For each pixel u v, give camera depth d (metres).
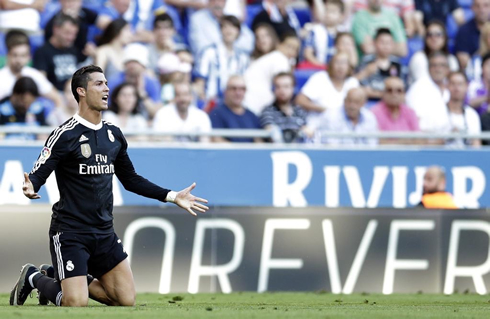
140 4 36.06
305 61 37.38
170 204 29.81
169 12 36.16
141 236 29.50
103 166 17.06
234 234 30.22
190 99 35.22
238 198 31.28
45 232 29.11
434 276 31.19
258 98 36.03
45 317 13.14
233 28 36.50
